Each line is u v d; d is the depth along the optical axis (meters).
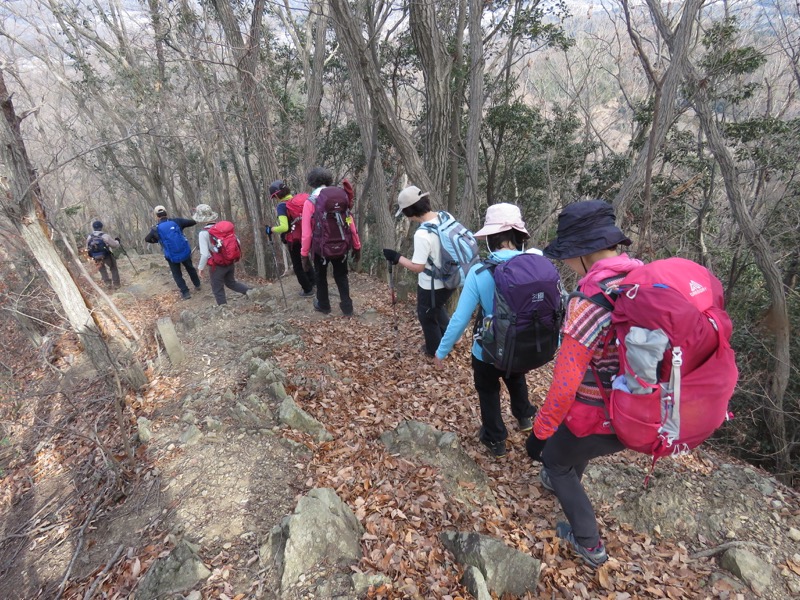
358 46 4.75
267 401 4.06
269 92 10.31
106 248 10.98
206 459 3.46
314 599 2.27
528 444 3.28
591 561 2.59
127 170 16.97
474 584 2.32
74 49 13.23
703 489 3.18
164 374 4.94
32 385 6.57
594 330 1.98
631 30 6.21
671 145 13.16
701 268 1.89
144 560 2.75
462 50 12.22
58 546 3.24
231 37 9.24
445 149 7.43
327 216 5.40
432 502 3.00
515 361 2.75
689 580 2.59
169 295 9.52
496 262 2.86
